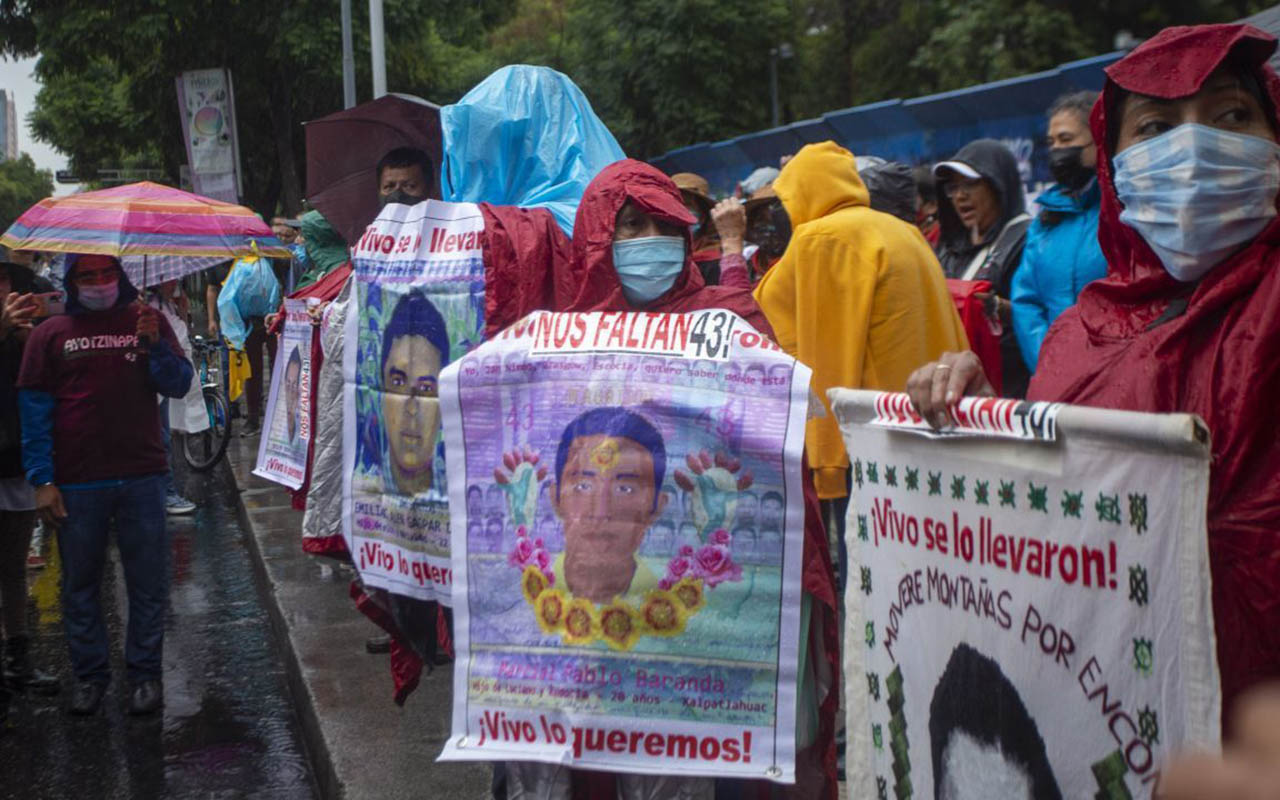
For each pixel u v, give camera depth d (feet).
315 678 17.49
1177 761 2.90
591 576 8.96
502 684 9.15
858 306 13.15
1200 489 5.03
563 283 11.48
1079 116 14.10
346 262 21.29
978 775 6.26
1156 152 6.24
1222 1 47.70
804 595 9.22
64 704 19.12
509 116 13.58
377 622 12.49
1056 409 5.62
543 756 8.90
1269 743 2.74
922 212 21.42
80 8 78.18
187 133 76.48
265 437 20.35
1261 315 5.67
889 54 80.69
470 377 9.48
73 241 17.99
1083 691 5.59
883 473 7.09
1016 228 15.94
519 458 9.33
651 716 8.87
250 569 27.81
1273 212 6.06
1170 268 6.35
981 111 32.76
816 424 13.50
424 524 11.68
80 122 106.32
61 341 17.71
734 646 8.84
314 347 14.33
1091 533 5.51
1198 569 5.04
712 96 84.23
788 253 13.66
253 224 20.52
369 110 16.90
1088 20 51.98
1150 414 5.18
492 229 11.53
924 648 6.74
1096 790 5.54
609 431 9.11
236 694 19.39
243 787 15.67
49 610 25.12
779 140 44.27
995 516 6.08
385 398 11.93
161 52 81.66
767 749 8.75
